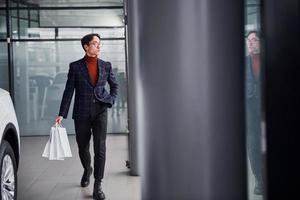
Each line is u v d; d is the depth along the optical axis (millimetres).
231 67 771
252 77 919
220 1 769
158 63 778
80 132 5195
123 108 11430
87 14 11352
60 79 11414
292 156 761
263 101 770
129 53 5059
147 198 800
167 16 771
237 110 775
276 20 754
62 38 11367
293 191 756
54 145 5113
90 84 4957
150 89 788
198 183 774
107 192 5426
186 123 775
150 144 794
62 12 11320
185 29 767
